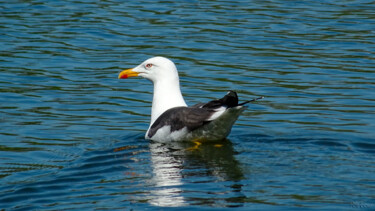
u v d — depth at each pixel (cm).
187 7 2675
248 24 2400
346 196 952
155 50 2067
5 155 1243
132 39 2194
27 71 1853
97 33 2264
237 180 1023
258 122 1462
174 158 1166
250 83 1770
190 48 2094
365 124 1436
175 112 1275
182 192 979
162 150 1227
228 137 1323
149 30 2311
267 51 2073
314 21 2450
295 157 1156
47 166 1165
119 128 1435
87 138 1356
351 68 1897
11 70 1856
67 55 2014
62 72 1859
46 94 1677
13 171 1141
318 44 2153
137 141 1312
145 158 1175
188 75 1828
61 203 959
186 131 1248
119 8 2647
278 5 2727
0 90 1689
